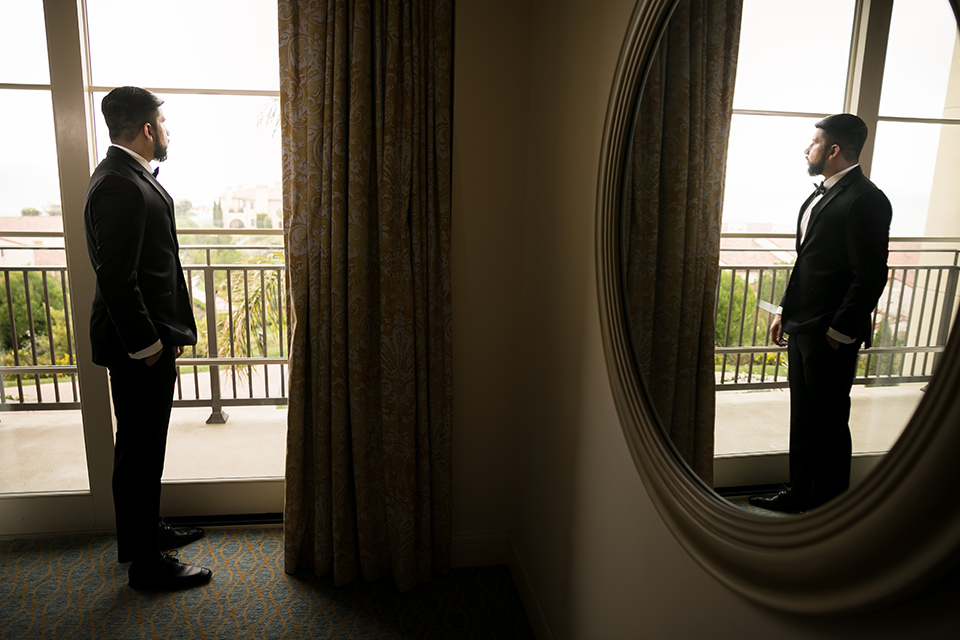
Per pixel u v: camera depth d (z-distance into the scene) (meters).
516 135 2.12
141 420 1.98
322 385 2.09
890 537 0.58
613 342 1.29
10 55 2.10
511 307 2.22
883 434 0.60
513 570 2.30
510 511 2.38
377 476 2.18
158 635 1.92
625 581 1.33
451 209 2.13
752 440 0.83
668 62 1.04
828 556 0.66
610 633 1.42
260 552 2.36
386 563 2.25
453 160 2.10
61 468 2.46
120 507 2.02
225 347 2.91
